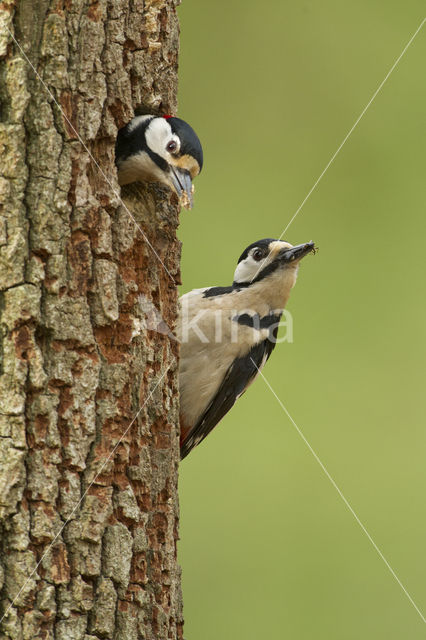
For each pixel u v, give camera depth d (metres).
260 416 14.65
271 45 16.45
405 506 13.83
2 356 5.92
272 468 14.27
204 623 12.61
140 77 6.99
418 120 16.11
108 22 6.46
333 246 15.80
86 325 6.14
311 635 12.54
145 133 7.62
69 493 5.96
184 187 7.61
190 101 16.12
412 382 14.80
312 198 15.71
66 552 5.91
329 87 16.23
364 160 16.02
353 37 16.50
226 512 13.85
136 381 6.39
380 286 15.56
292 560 13.30
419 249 15.61
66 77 6.21
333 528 13.71
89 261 6.19
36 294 5.99
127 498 6.19
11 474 5.81
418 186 15.69
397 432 14.36
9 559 5.78
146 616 6.22
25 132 6.07
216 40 16.48
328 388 15.01
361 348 15.15
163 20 7.41
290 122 15.91
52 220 6.06
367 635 12.57
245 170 15.78
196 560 13.36
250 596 13.00
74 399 6.05
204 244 15.11
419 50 16.31
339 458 14.23
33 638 5.75
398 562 13.30
